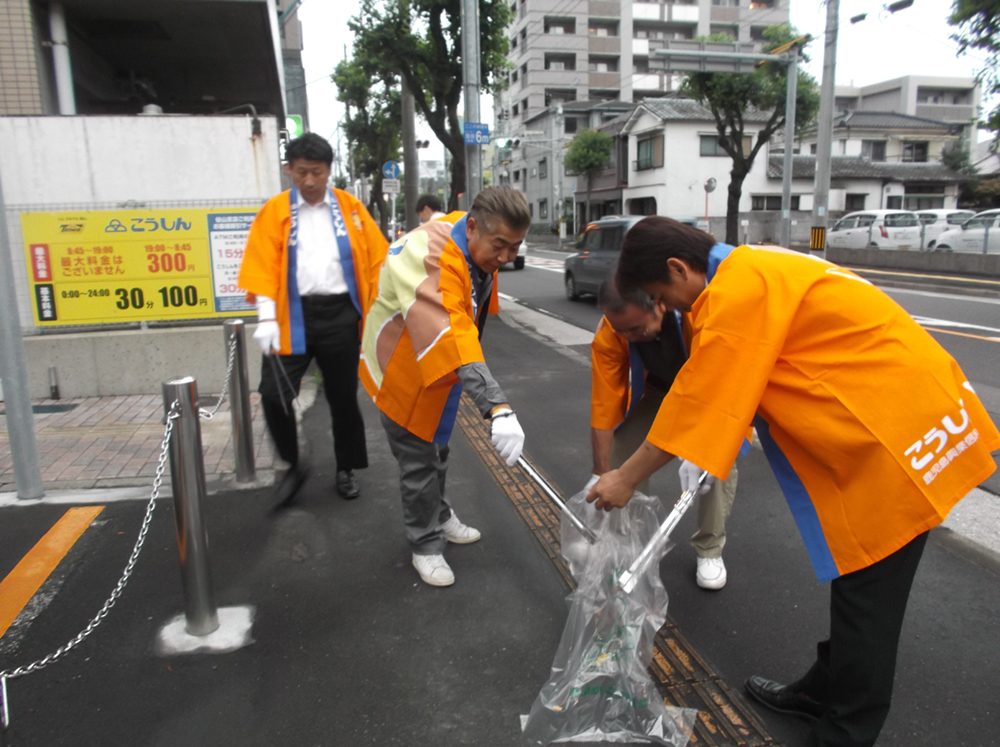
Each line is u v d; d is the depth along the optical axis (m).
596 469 2.82
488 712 2.24
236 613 2.78
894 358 1.71
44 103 6.61
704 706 2.27
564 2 49.00
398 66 13.05
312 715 2.23
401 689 2.35
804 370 1.75
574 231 40.84
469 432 5.07
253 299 3.51
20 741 2.12
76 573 3.09
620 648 2.15
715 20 51.06
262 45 9.05
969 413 1.78
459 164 13.38
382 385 2.84
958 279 15.38
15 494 3.88
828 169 14.95
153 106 6.93
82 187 5.70
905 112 50.25
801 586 2.97
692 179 32.81
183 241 5.77
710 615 2.77
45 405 5.60
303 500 3.86
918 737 2.11
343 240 3.57
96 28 8.12
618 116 43.50
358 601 2.88
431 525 3.02
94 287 5.71
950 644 2.55
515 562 3.19
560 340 9.05
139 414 5.34
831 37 14.47
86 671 2.44
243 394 3.98
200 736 2.14
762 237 33.31
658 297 2.09
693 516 3.65
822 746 1.89
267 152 5.85
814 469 1.83
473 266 2.64
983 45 9.23
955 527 3.47
